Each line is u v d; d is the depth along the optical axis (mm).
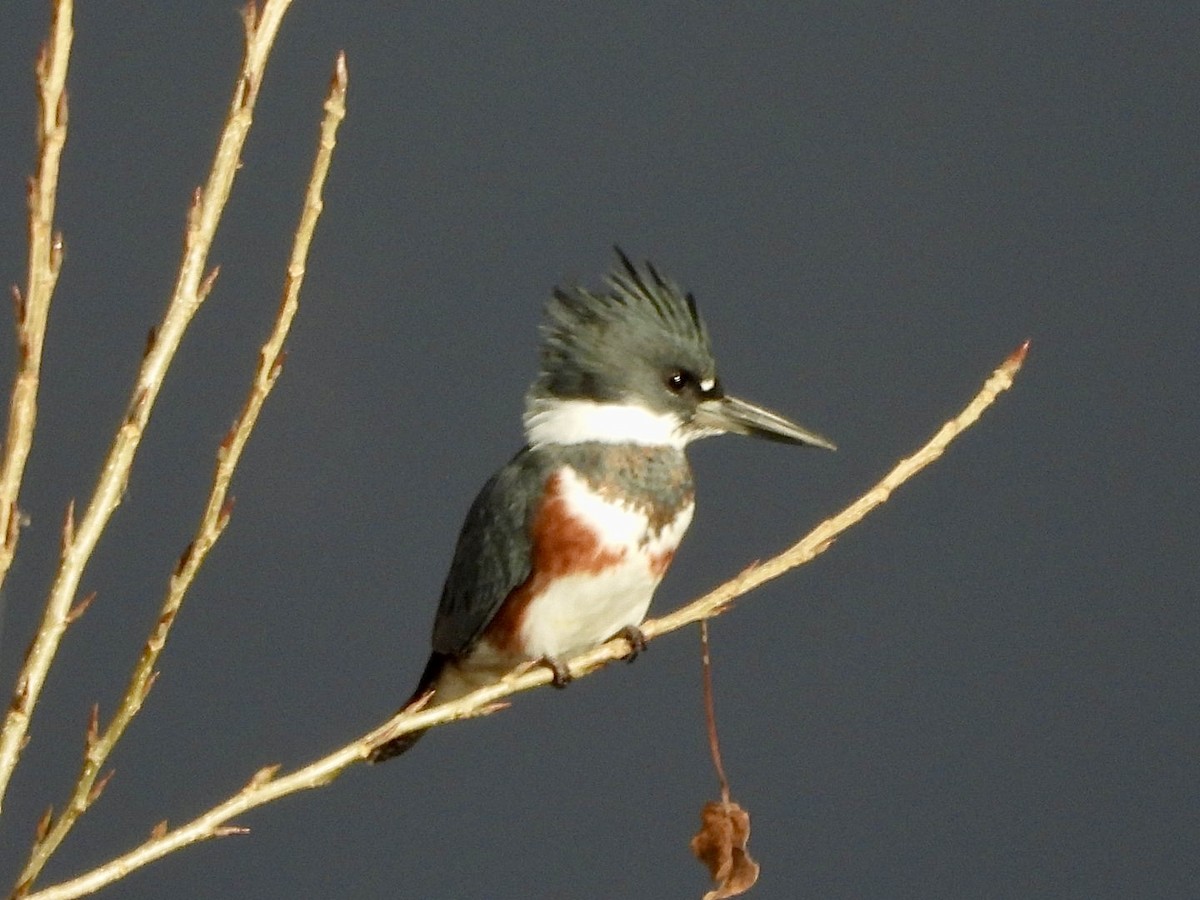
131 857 4387
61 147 4188
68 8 4168
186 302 4414
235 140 4438
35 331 4184
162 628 4441
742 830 5293
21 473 4180
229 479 4508
